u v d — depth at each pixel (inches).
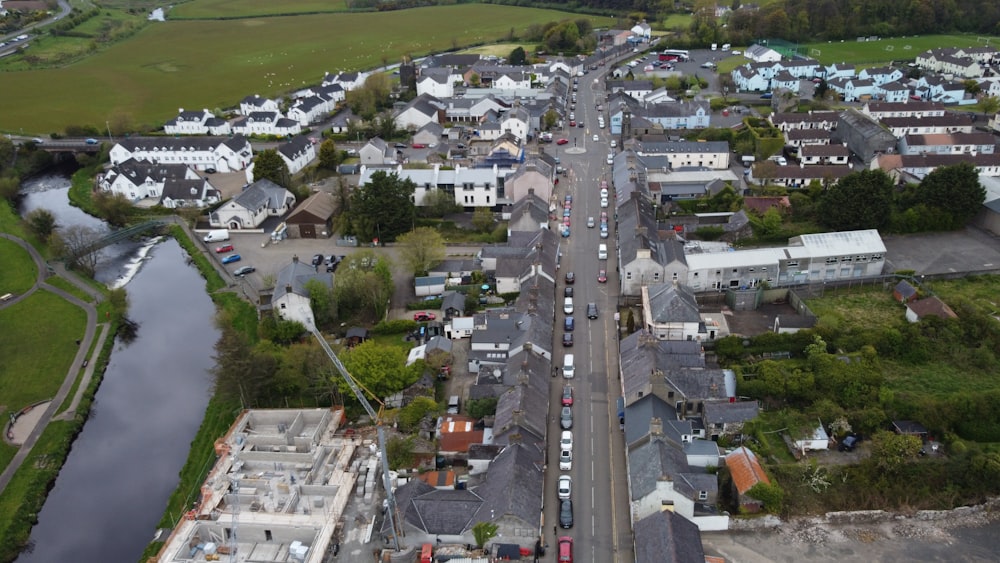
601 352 5324.8
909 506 4018.2
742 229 6939.0
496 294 6117.1
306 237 7637.8
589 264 6594.5
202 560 3816.4
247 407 4950.8
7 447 4813.0
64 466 4734.3
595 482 4156.0
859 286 6117.1
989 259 6451.8
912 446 4114.2
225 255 7308.1
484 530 3604.8
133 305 6643.7
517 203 7554.1
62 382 5492.1
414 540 3754.9
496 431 4286.4
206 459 4621.1
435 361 5118.1
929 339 5187.0
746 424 4399.6
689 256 6023.6
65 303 6594.5
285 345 5659.5
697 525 3779.5
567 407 4726.9
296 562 3779.5
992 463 4023.1
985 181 7534.5
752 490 3850.9
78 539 4138.8
